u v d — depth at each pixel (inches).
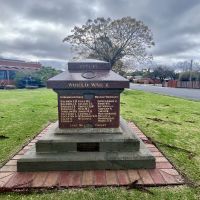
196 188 130.6
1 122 289.9
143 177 141.3
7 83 1489.9
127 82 167.8
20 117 325.4
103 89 170.9
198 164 162.1
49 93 799.1
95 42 996.6
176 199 120.2
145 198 121.0
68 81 165.5
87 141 161.2
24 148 190.4
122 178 140.2
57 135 169.9
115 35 973.2
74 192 126.1
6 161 164.9
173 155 178.2
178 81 1996.8
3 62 1796.3
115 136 167.3
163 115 361.1
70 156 154.0
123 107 450.3
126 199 120.0
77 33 999.0
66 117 174.4
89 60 194.4
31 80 1421.0
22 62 1955.0
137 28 967.0
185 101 590.9
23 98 605.0
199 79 2094.0
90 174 145.6
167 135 235.8
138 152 159.6
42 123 287.6
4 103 488.7
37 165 150.1
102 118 175.2
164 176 142.6
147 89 1373.0
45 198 121.0
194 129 264.4
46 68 1657.2
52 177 141.6
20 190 127.9
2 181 136.9
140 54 1002.1
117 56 994.7
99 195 123.3
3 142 207.5
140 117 338.0
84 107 173.6
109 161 151.6
